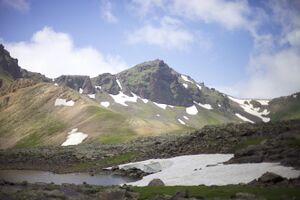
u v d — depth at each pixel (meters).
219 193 50.72
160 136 169.50
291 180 55.28
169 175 78.88
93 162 125.00
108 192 52.19
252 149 81.44
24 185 64.56
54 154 142.75
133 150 131.25
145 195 53.12
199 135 119.62
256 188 52.50
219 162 86.44
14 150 168.75
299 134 87.44
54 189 58.69
